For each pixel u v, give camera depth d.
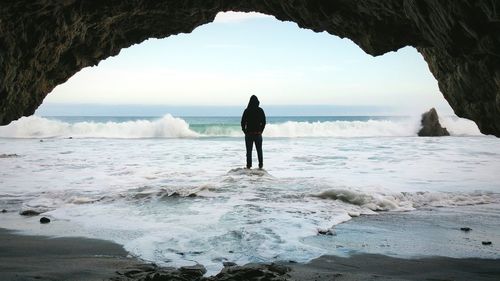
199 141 25.39
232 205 7.38
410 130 33.47
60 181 10.23
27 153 18.06
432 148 20.64
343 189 8.25
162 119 30.33
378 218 6.77
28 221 6.38
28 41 8.65
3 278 3.88
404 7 7.11
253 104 11.21
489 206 7.77
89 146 21.94
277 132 31.47
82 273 4.07
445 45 6.56
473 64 7.25
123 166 13.41
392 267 4.40
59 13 8.70
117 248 5.01
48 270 4.17
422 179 10.70
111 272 4.11
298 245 5.12
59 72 10.92
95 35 10.56
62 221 6.36
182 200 7.83
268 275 3.88
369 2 8.01
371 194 8.13
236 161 14.80
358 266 4.41
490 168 12.94
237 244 5.11
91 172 11.88
